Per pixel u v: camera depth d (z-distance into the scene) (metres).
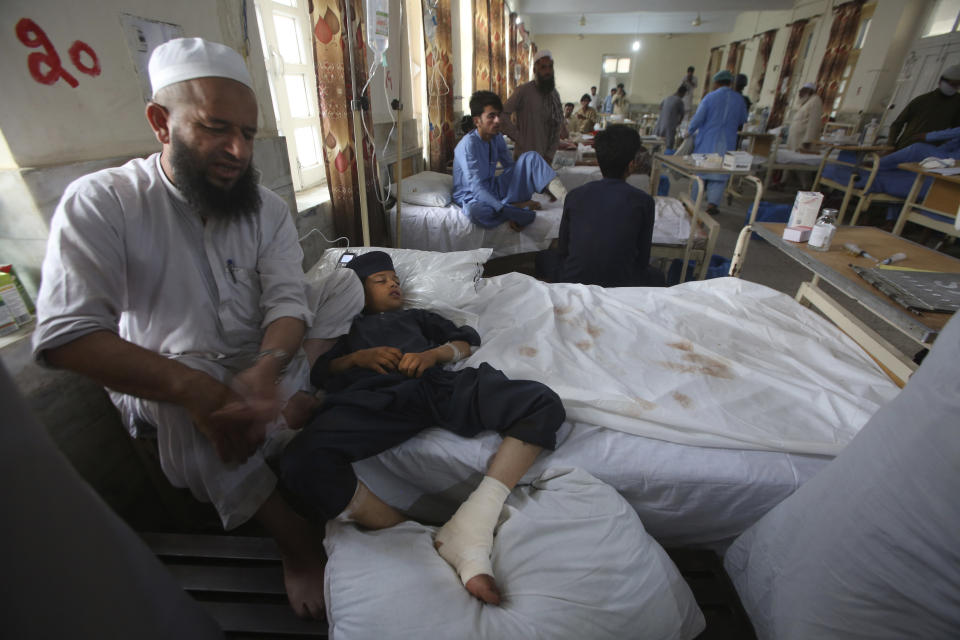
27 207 1.06
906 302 1.09
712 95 4.65
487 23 5.05
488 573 0.82
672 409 1.12
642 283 2.18
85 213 0.86
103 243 0.87
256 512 0.98
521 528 0.88
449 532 0.91
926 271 1.30
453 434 1.09
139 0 1.30
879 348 1.30
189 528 1.33
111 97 1.24
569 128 8.99
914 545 0.58
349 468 0.99
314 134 2.79
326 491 0.93
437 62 3.76
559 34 13.35
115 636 0.38
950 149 3.55
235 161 0.92
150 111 0.89
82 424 1.19
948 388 0.55
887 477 0.61
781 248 1.65
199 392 0.84
